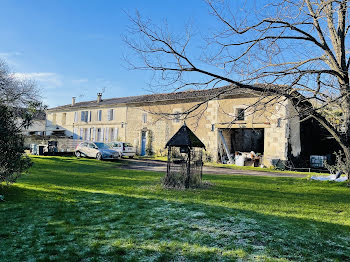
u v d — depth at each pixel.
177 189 8.55
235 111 20.52
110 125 29.45
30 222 5.02
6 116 7.21
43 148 21.78
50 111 37.00
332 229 4.82
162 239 4.27
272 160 18.48
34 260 3.54
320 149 22.66
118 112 28.86
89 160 19.08
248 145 24.94
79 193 7.57
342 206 6.71
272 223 5.03
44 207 6.02
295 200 7.30
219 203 6.59
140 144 26.42
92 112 31.58
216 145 21.45
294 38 8.33
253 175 14.01
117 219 5.25
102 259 3.60
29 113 7.99
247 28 7.93
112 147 23.16
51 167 14.16
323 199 7.59
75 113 33.53
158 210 5.87
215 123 21.44
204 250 3.86
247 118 19.91
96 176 11.42
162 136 24.81
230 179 11.73
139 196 7.30
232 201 6.87
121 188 8.51
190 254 3.74
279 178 12.36
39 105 8.54
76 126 33.12
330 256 3.77
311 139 21.88
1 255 3.66
